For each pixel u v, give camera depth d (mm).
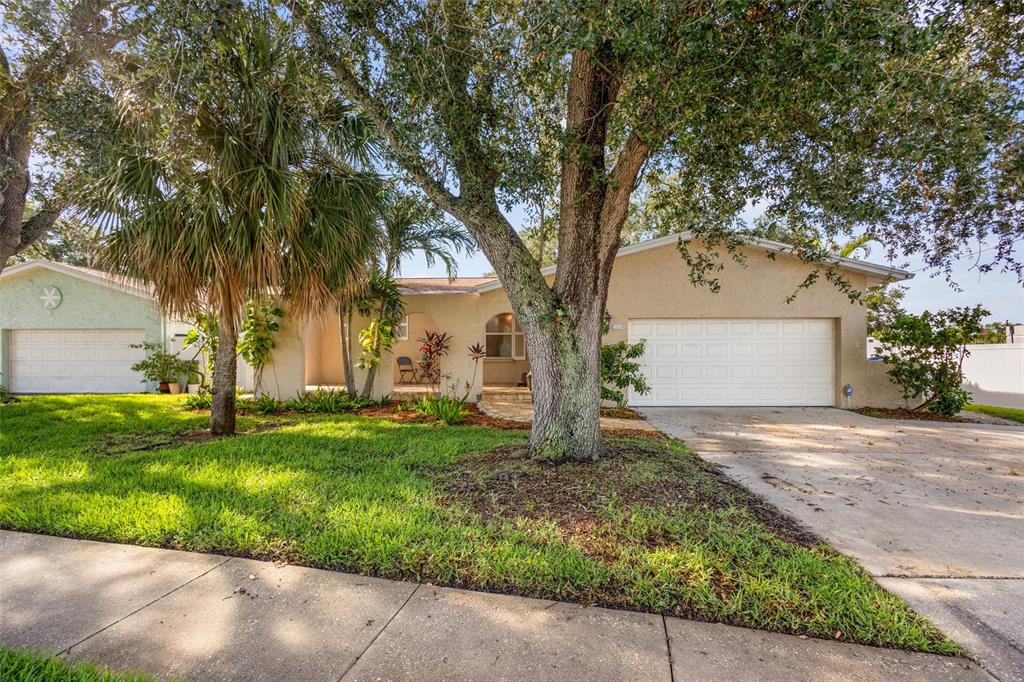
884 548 3461
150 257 5945
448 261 10711
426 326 14672
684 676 2125
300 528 3557
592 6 3064
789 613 2572
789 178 5137
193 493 4312
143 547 3367
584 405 5090
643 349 9734
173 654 2266
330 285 7094
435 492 4340
